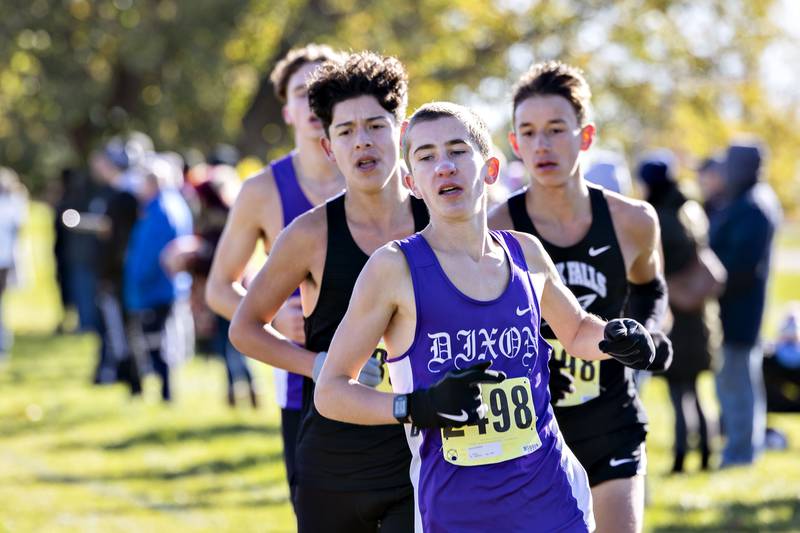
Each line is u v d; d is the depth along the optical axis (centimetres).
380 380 807
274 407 2439
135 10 4872
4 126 5453
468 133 720
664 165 1664
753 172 1833
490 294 729
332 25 4878
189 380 2842
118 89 5347
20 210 3284
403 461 843
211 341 2881
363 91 846
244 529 1498
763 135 5888
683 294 1691
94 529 1492
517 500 722
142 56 4750
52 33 5028
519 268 746
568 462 755
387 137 848
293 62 1078
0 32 4881
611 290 960
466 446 720
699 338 1750
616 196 968
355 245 861
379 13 4894
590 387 930
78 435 2152
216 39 4869
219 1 4753
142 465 1906
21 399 2539
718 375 1880
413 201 880
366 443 846
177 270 2294
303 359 870
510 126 996
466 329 719
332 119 854
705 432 1834
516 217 960
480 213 730
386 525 852
